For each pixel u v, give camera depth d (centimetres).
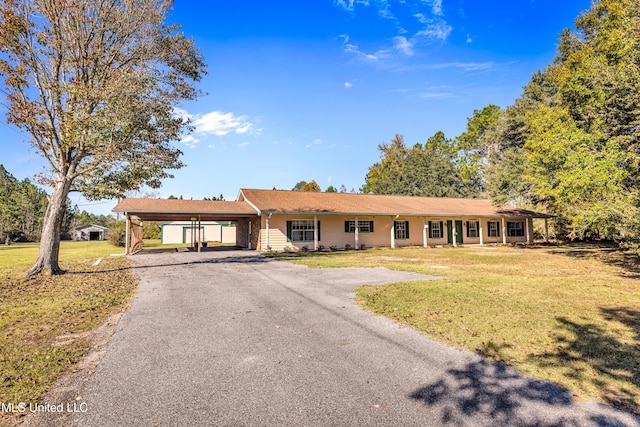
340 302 670
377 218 2344
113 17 1138
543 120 1769
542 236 3097
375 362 380
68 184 1136
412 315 568
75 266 1356
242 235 2600
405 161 4322
